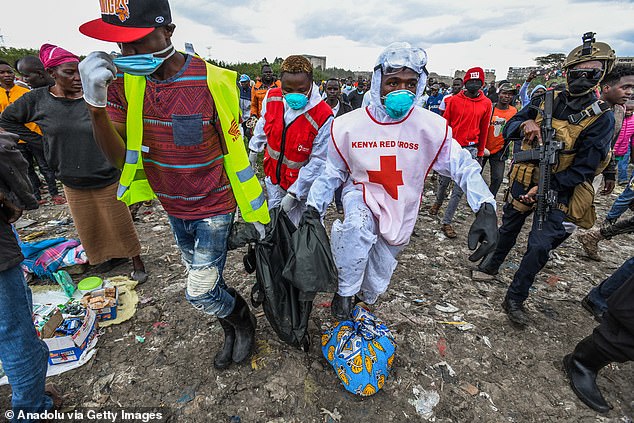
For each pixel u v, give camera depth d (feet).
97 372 7.33
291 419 6.47
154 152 5.59
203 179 5.82
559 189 8.48
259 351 7.91
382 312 9.46
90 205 9.63
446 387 7.23
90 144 8.91
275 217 7.25
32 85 13.88
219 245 6.33
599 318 9.20
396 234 7.26
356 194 7.35
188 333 8.45
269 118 9.89
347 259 6.90
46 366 5.93
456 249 13.62
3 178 4.75
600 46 7.57
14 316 5.24
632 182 12.40
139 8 4.42
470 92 14.20
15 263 5.09
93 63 4.29
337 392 7.02
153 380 7.18
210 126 5.49
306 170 9.14
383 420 6.51
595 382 7.11
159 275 10.97
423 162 7.05
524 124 8.86
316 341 8.33
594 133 7.84
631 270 8.55
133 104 5.16
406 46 6.30
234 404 6.72
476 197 6.26
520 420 6.60
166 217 15.74
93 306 8.46
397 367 7.66
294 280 6.36
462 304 10.03
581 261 12.93
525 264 8.70
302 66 8.59
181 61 5.22
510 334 8.83
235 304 7.18
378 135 6.91
